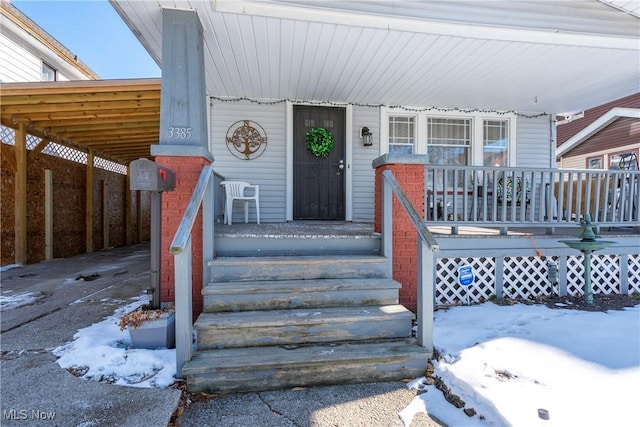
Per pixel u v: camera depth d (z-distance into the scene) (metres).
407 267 3.21
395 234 3.19
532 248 3.74
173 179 2.82
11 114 5.61
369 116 5.91
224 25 3.38
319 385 2.17
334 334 2.46
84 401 1.87
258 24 3.37
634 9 3.79
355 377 2.21
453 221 3.55
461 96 5.55
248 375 2.10
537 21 3.68
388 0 3.39
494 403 1.81
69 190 7.44
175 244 2.03
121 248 9.02
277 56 4.09
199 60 3.16
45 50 8.12
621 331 2.70
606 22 3.83
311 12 3.23
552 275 3.72
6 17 6.85
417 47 3.91
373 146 5.91
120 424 1.69
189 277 2.19
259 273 2.83
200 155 2.94
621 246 3.94
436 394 2.06
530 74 4.70
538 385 1.96
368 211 5.88
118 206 9.59
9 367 2.24
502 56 4.16
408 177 3.31
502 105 6.03
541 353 2.32
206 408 1.93
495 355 2.29
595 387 1.93
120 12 3.16
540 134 6.43
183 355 2.12
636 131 10.21
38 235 6.50
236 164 5.53
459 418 1.83
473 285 3.62
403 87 5.14
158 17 3.24
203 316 2.46
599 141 11.55
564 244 3.79
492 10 3.60
